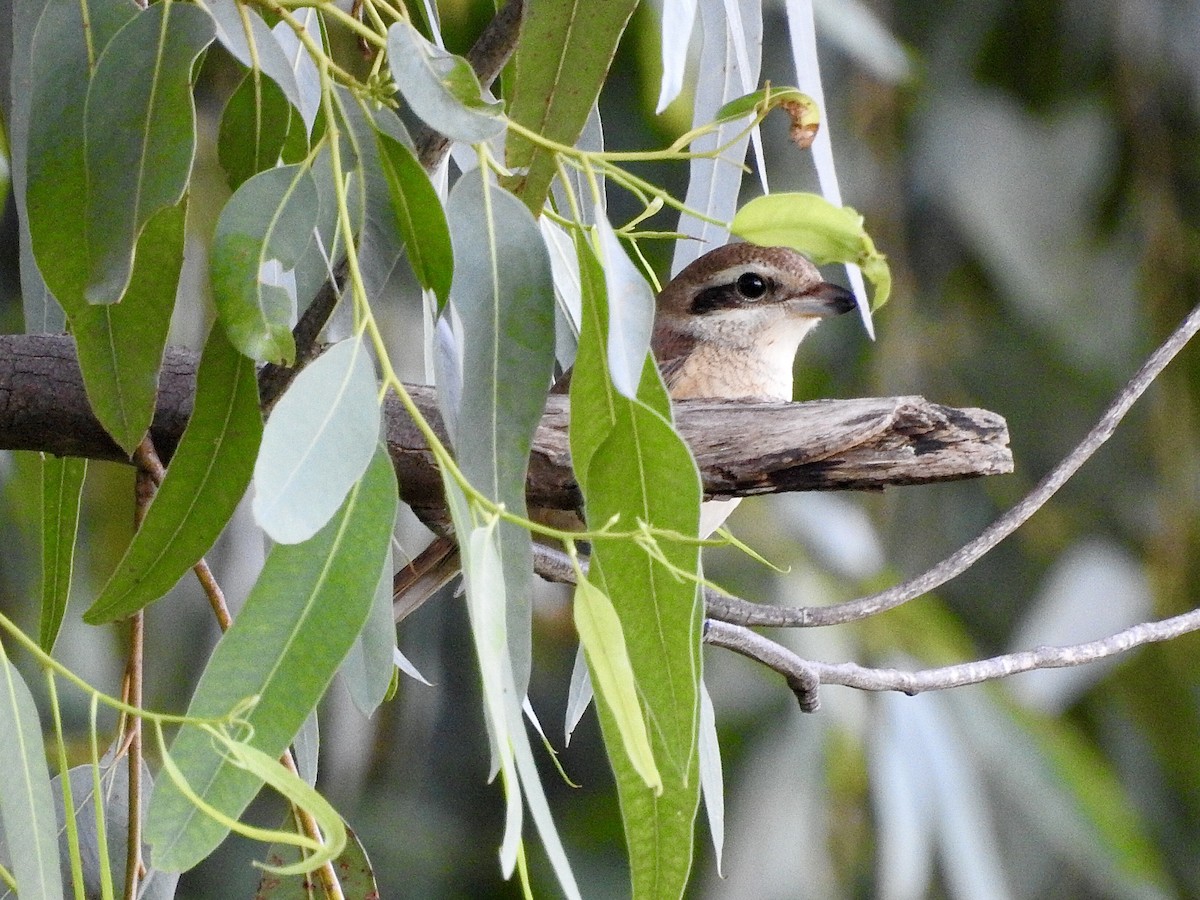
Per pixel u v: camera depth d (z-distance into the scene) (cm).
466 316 431
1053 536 1188
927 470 496
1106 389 1185
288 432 364
